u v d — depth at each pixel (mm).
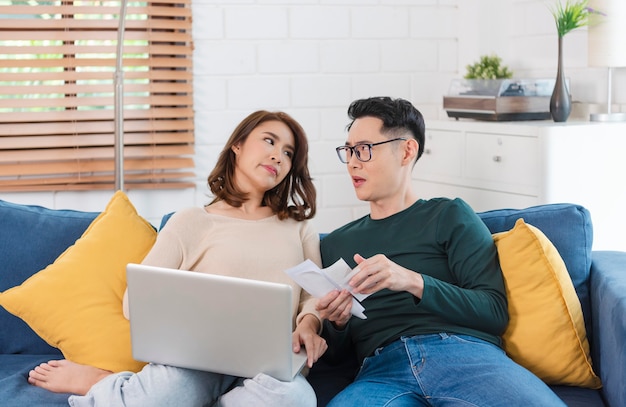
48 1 3449
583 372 2043
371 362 2076
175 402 1910
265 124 2297
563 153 2955
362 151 2225
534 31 3541
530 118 3291
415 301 2045
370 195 2234
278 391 1848
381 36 3764
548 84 3324
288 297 1801
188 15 3484
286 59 3660
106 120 3512
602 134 3004
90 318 2160
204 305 1854
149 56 3514
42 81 3467
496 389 1843
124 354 2131
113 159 3514
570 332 2053
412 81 3824
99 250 2254
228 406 1914
